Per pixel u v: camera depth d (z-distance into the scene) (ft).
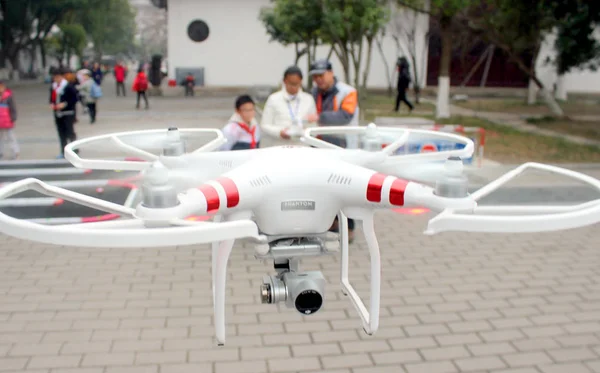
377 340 14.14
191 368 12.74
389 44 100.73
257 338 14.17
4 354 13.21
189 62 102.89
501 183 7.56
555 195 28.30
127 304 16.01
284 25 64.90
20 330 14.39
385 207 7.26
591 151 41.70
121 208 7.20
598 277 18.45
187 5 100.73
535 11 49.03
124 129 52.11
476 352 13.61
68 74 37.19
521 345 13.98
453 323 15.10
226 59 102.99
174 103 80.94
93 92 55.16
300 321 15.08
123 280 17.75
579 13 45.70
